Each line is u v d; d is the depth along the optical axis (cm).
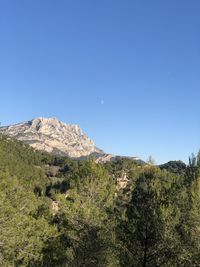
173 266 2764
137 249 2834
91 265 3481
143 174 3133
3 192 3375
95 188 3903
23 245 3384
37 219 3928
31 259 3416
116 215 3312
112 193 3950
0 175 3603
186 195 2944
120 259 2931
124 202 3875
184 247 2744
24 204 3684
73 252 3634
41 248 3509
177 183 3108
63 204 3769
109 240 3356
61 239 3759
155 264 2795
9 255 3284
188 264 2759
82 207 3728
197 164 3778
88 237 3509
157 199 2848
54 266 3597
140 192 2902
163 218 2730
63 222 3812
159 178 3122
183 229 2778
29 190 4200
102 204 3881
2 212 3234
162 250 2770
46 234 3644
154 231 2764
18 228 3375
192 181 3247
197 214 2817
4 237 3228
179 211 2795
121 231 2919
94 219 3628
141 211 2831
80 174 4066
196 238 2773
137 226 2822
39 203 4247
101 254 3428
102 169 4094
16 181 3691
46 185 10469
